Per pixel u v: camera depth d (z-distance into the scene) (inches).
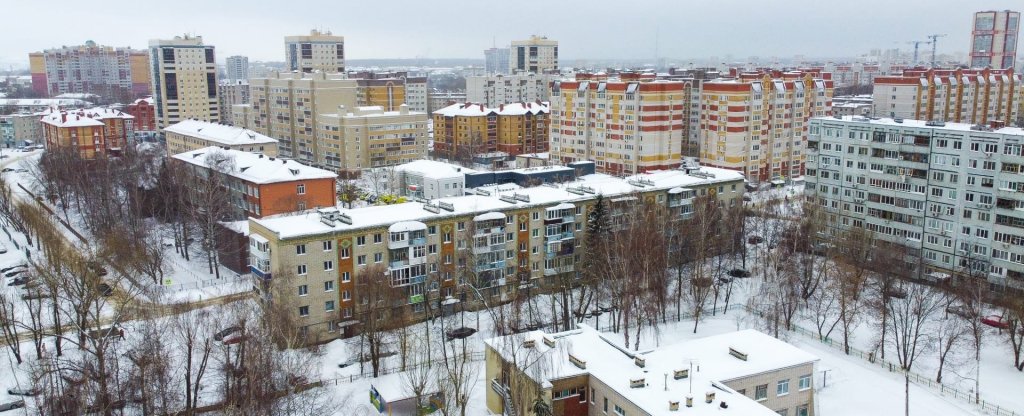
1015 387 4232.3
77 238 7509.8
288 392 3762.3
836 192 6761.8
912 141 6102.4
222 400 3934.5
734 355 3654.0
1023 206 5423.2
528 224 5674.2
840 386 4195.4
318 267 4847.4
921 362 4562.0
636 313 4825.3
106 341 4047.7
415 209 5433.1
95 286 4921.3
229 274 6338.6
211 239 6299.2
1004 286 5467.5
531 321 4955.7
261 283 5014.8
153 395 3882.9
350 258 4968.0
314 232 4795.8
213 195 6998.0
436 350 4650.6
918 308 4751.5
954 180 5856.3
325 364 4562.0
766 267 5846.5
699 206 6200.8
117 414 3841.0
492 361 3757.4
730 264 6333.7
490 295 5482.3
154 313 4830.2
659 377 3390.7
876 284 5423.2
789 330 5108.3
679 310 5354.3
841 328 5162.4
